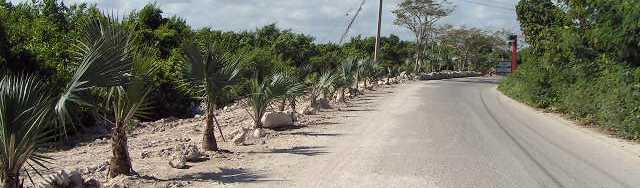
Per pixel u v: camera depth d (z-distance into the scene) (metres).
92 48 7.46
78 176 8.16
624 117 15.77
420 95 32.44
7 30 16.98
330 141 13.77
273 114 16.22
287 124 16.53
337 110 22.55
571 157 11.95
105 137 16.62
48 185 8.02
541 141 14.51
